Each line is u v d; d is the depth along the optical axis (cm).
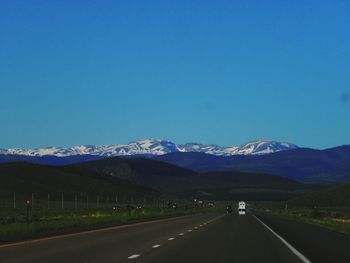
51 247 3222
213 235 4606
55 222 5697
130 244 3544
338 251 3272
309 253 3123
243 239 4184
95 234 4481
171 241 3859
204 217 10050
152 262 2573
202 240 4009
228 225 6581
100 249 3155
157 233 4766
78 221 6272
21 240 3712
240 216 11069
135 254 2922
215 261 2673
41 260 2580
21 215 8681
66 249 3116
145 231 5050
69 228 5250
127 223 6906
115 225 6191
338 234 5019
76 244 3447
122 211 11850
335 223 7850
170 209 16588
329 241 4091
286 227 6347
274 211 18338
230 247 3447
